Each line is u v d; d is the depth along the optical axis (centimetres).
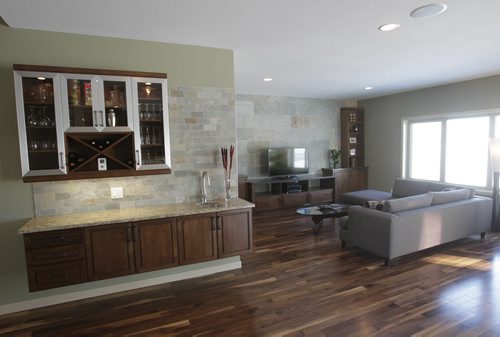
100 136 301
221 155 363
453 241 448
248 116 695
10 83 276
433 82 580
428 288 304
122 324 256
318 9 248
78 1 225
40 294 289
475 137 577
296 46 345
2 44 273
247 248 339
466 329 238
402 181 586
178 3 232
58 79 268
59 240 261
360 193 626
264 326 248
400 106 702
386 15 262
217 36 310
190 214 308
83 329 251
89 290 302
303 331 240
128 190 325
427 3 240
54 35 287
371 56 390
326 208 516
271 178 711
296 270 356
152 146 317
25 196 287
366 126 798
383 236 359
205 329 246
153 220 293
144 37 310
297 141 756
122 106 298
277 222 577
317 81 550
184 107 341
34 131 274
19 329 254
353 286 312
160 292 310
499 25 289
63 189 299
